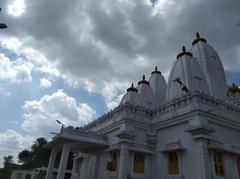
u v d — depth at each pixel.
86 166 26.67
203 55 28.31
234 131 20.00
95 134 22.38
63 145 20.73
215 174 16.52
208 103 18.86
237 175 17.70
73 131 20.80
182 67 25.72
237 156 18.70
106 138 23.11
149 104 30.70
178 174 17.77
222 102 19.94
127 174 18.58
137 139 20.64
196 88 23.67
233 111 20.62
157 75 35.78
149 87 33.38
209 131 16.73
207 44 30.20
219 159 17.73
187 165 17.19
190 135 17.75
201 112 17.67
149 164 20.36
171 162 19.00
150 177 19.86
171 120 19.86
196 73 25.30
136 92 29.23
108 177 20.67
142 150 20.16
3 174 54.72
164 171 19.11
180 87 24.08
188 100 19.12
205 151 16.22
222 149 17.19
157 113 22.14
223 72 29.25
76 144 21.67
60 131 20.70
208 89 25.16
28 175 46.00
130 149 19.47
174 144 18.83
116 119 22.39
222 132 18.78
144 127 21.56
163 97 33.38
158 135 21.25
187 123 18.47
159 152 20.34
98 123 26.73
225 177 16.98
